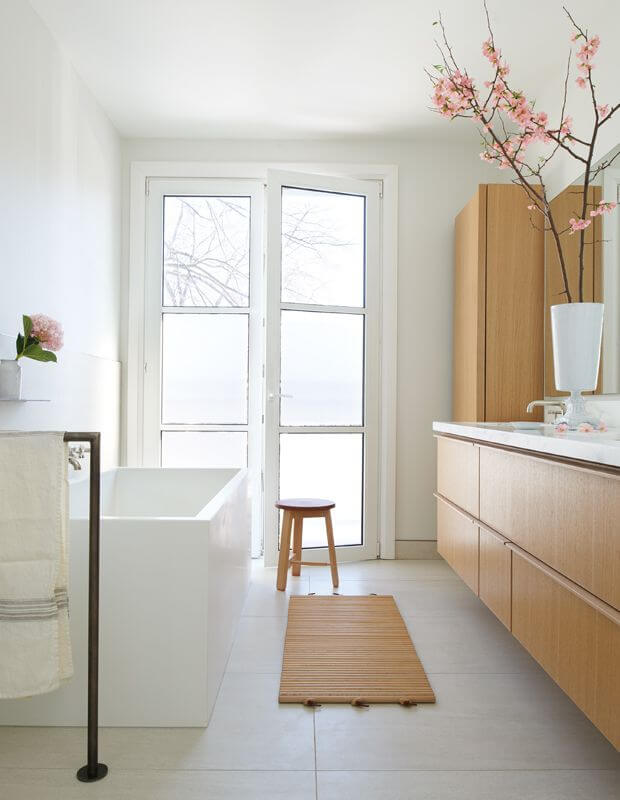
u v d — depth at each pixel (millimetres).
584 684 1528
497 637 2631
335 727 1895
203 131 3924
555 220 3244
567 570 1625
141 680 1891
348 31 2877
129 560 1893
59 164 2984
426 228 4035
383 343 4031
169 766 1680
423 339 4035
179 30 2867
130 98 3508
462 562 2756
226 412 4102
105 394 3678
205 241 4090
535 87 3422
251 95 3471
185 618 1893
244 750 1765
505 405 3391
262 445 4098
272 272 3809
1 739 1824
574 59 3023
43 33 2787
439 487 3281
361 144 4039
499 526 2227
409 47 3006
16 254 2531
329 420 3992
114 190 3875
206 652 1895
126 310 4020
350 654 2416
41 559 1496
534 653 1877
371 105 3574
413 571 3705
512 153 2256
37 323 2293
